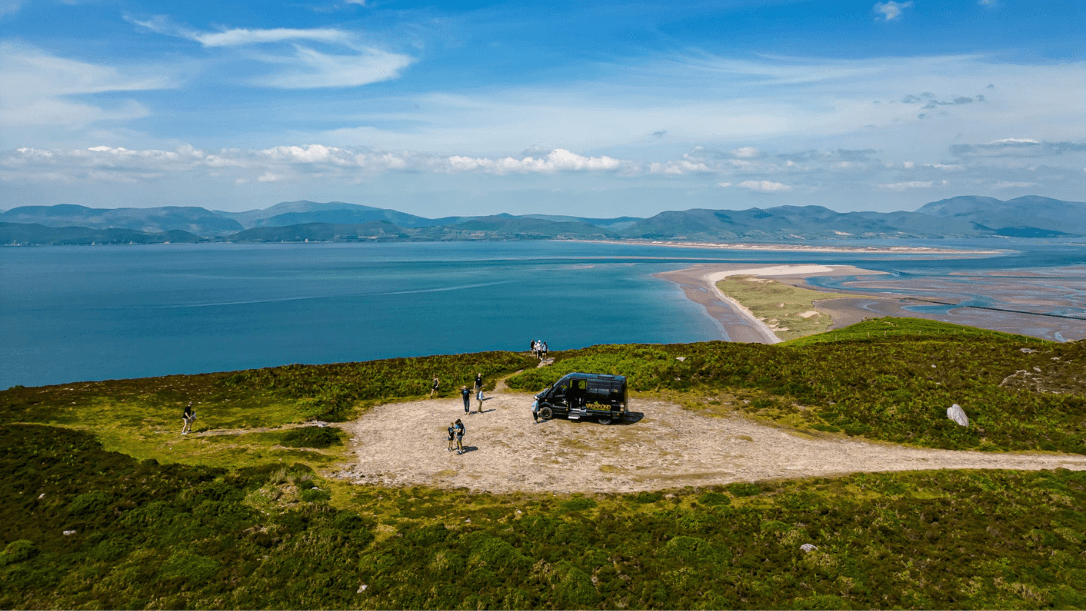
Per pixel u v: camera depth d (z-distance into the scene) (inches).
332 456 1147.3
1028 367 1676.9
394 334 5393.7
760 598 663.8
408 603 657.0
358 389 1678.2
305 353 4630.9
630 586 689.6
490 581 693.9
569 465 1097.4
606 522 837.8
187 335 5359.3
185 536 793.6
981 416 1337.4
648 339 4830.2
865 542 783.1
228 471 1005.2
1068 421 1310.3
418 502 922.1
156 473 978.7
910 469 1067.9
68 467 1011.3
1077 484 960.9
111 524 826.8
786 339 4571.9
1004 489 941.2
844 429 1332.4
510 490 973.2
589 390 1389.0
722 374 1753.2
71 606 644.7
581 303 7170.3
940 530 815.1
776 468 1080.2
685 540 775.1
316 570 725.3
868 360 1827.0
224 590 683.4
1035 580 686.5
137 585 681.6
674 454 1162.0
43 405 1440.7
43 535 795.4
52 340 5118.1
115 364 4269.2
